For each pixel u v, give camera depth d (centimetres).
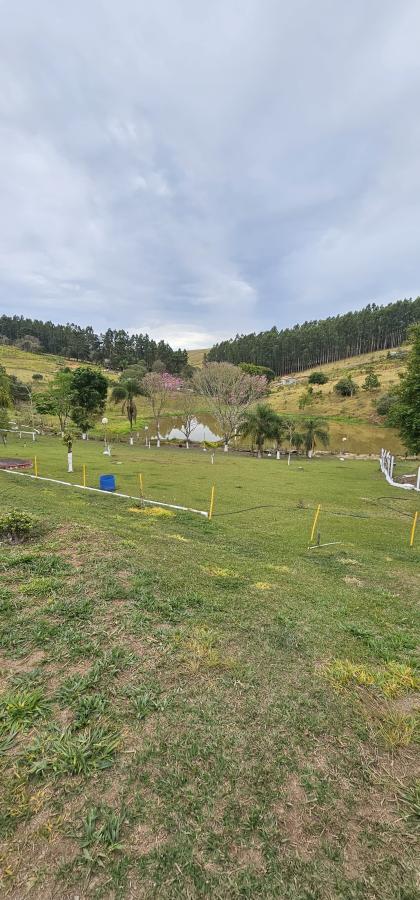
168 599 350
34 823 151
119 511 889
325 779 179
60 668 241
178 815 157
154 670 246
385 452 2758
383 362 7719
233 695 231
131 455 2386
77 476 1406
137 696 221
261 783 174
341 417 5297
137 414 5266
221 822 155
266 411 3225
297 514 1046
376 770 186
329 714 222
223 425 3750
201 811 159
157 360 8488
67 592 339
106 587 354
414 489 1680
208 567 482
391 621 383
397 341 8962
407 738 208
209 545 652
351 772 184
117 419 5034
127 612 315
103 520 713
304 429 3391
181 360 9406
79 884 131
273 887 134
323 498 1349
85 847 143
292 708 224
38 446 2544
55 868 136
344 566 618
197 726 204
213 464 2186
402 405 1688
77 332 10106
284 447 3938
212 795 167
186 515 925
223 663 262
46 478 1308
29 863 137
